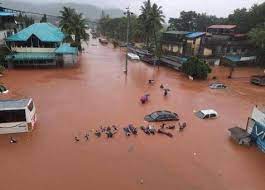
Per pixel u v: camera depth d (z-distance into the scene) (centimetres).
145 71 5797
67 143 2473
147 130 2756
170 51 7488
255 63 6981
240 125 3120
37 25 5941
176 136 2734
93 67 5919
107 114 3188
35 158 2217
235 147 2602
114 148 2431
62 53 5600
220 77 5572
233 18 8169
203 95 4238
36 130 2698
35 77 4791
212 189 1975
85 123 2903
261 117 2581
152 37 8631
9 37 5503
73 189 1880
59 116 3061
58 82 4522
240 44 7062
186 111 3466
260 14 7225
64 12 6412
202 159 2347
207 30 8312
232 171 2208
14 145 2402
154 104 3656
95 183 1950
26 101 2720
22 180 1944
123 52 8619
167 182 2012
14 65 5472
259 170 2252
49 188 1877
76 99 3678
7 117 2542
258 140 2616
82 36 6831
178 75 5553
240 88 4819
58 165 2139
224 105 3816
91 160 2228
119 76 5184
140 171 2120
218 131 2925
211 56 6881
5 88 3894
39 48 5669
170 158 2327
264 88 4912
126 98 3844
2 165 2106
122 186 1936
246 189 2002
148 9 7425
